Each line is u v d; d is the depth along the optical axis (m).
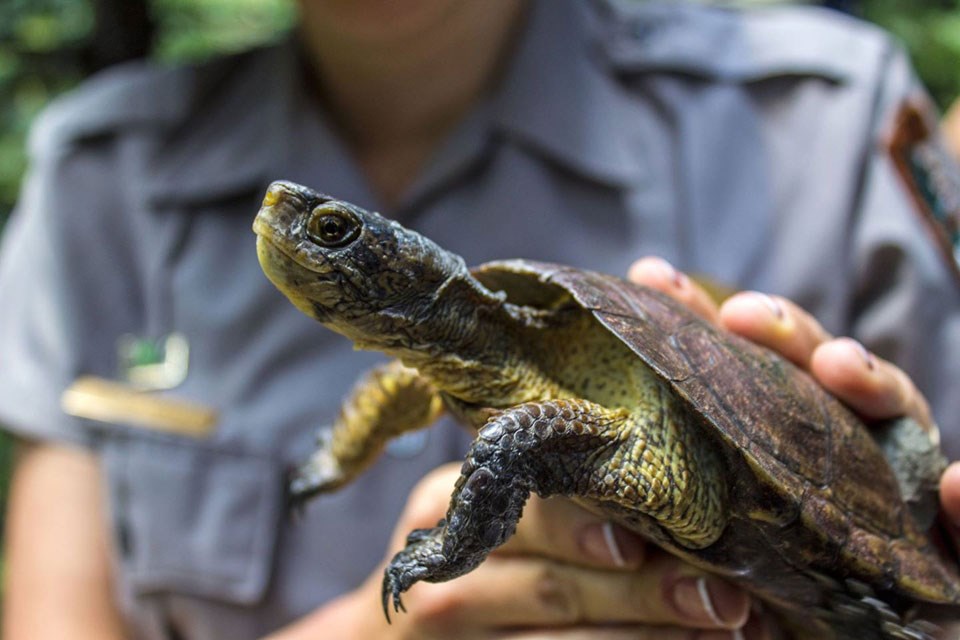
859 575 0.24
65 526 0.39
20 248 0.44
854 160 0.40
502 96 0.39
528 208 0.39
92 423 0.40
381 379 0.27
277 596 0.38
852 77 0.41
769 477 0.23
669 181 0.40
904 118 0.39
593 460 0.22
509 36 0.40
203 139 0.42
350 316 0.24
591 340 0.25
